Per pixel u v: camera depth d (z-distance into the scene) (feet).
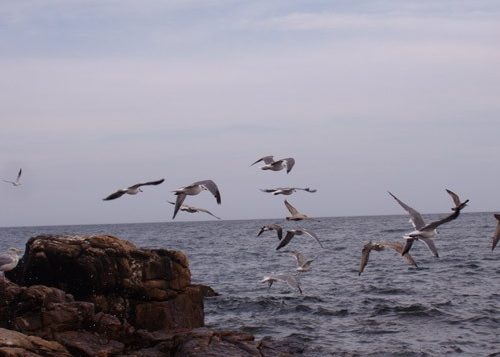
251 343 85.51
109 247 95.50
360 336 100.58
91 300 93.61
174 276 98.68
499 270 175.22
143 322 95.61
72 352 78.69
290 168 76.43
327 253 256.11
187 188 66.23
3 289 81.51
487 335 99.76
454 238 331.77
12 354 68.49
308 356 89.25
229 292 147.13
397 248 72.59
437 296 131.95
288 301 130.21
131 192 63.36
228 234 529.04
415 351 91.25
